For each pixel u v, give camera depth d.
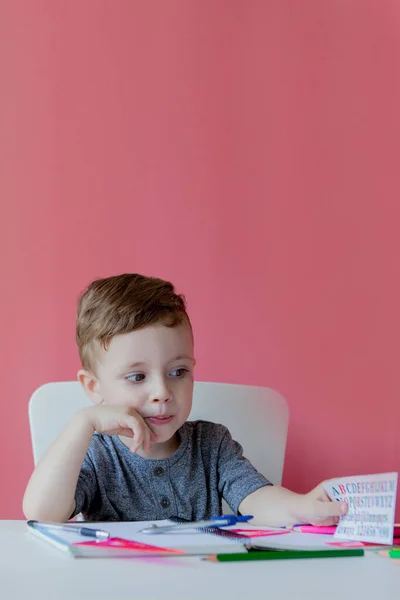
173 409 1.11
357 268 1.78
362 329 1.77
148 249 1.78
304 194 1.80
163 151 1.80
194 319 1.77
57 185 1.78
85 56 1.81
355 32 1.83
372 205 1.80
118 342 1.10
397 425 1.75
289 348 1.77
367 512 0.74
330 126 1.81
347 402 1.75
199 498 1.18
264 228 1.79
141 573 0.59
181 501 1.17
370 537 0.72
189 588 0.54
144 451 1.14
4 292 1.74
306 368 1.76
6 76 1.79
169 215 1.79
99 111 1.80
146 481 1.17
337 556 0.66
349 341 1.77
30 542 0.76
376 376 1.76
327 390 1.76
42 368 1.73
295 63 1.83
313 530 0.81
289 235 1.79
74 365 1.74
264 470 1.38
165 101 1.81
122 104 1.80
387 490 0.71
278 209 1.79
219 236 1.78
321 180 1.80
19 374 1.73
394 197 1.80
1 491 1.70
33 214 1.77
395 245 1.79
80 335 1.20
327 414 1.75
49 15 1.81
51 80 1.80
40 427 1.29
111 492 1.15
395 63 1.83
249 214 1.79
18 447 1.71
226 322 1.77
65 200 1.78
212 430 1.27
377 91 1.82
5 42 1.80
